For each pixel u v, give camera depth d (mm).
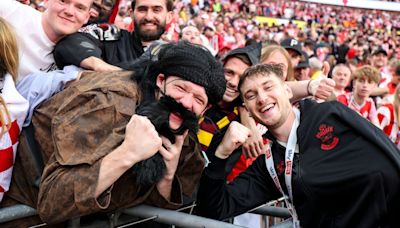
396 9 19750
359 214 1352
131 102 1362
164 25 2537
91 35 2225
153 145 1233
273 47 2705
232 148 1519
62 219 1271
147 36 2480
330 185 1368
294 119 1602
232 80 2146
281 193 1679
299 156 1478
